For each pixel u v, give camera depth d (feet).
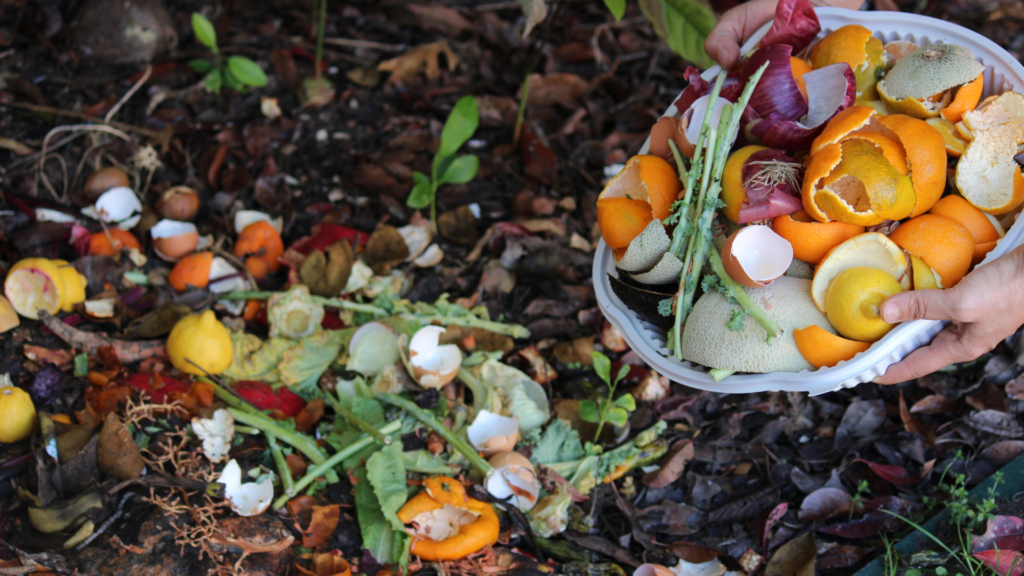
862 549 5.56
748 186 5.16
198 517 5.39
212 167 6.63
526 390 5.85
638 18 8.06
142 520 5.43
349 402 5.78
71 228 6.24
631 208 5.30
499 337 6.03
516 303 6.28
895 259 5.11
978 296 5.06
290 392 5.86
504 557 5.49
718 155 5.20
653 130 5.42
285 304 5.94
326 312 6.12
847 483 5.78
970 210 5.19
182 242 6.21
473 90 7.27
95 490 5.43
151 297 6.12
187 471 5.54
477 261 6.42
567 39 7.77
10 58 7.00
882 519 5.64
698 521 5.67
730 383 5.20
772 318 5.16
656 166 5.32
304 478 5.55
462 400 5.83
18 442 5.59
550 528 5.56
